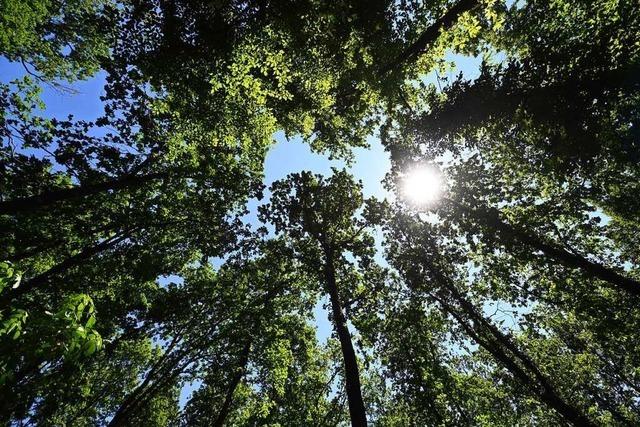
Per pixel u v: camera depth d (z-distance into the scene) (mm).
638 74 11477
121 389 25359
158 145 16938
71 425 21906
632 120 12617
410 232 20359
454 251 19500
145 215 17906
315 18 9805
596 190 16609
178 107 11992
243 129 12727
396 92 12703
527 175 17594
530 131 13992
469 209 17344
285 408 23688
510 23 13188
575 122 12594
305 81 11781
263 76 11797
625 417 25547
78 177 16609
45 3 19094
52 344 2531
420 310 19234
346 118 14945
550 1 12977
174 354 20906
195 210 19359
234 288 21906
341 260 20594
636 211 15930
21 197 15578
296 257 20375
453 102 15055
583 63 12227
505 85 13797
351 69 11195
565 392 21500
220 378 20531
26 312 2539
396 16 10625
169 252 20922
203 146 15031
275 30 10000
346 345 13898
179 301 19906
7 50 19469
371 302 19859
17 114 16641
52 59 21422
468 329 18250
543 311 21453
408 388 19172
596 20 12484
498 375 20109
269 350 19953
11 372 2396
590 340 22562
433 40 11156
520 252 16766
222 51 10078
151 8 10062
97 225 17812
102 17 10758
